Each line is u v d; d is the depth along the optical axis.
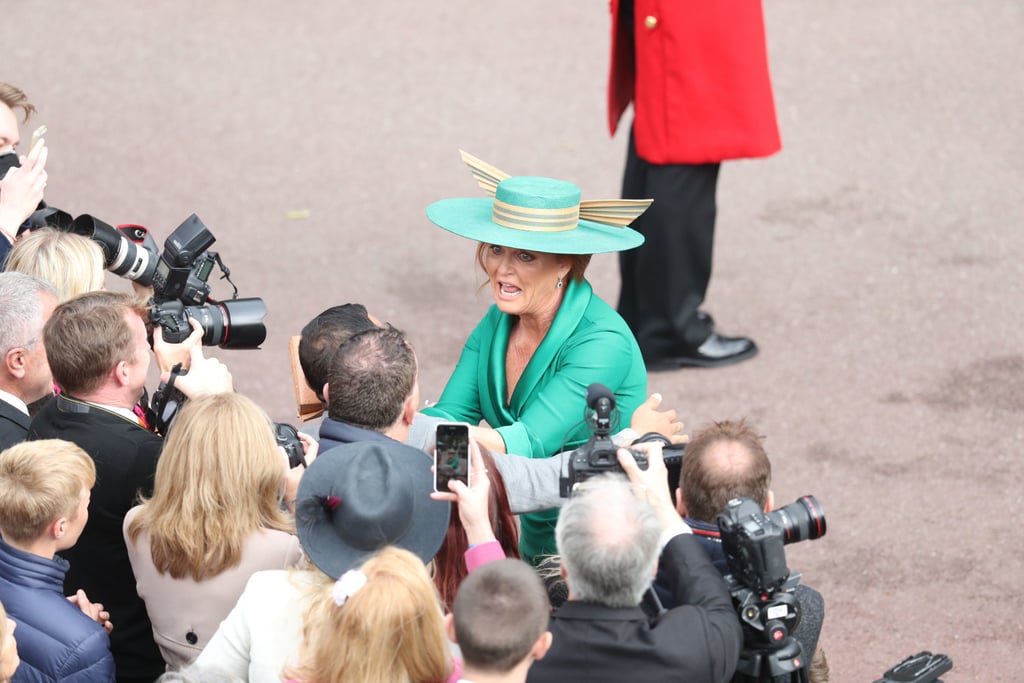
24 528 12.46
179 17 49.47
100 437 13.77
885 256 32.12
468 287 31.06
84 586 13.92
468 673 10.73
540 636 10.70
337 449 12.12
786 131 39.50
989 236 32.97
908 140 38.75
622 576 11.21
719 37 26.41
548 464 13.96
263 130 40.06
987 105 41.06
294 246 32.91
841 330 28.83
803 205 35.00
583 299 16.38
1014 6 49.12
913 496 22.80
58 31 47.84
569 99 42.66
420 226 34.19
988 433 24.75
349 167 37.69
